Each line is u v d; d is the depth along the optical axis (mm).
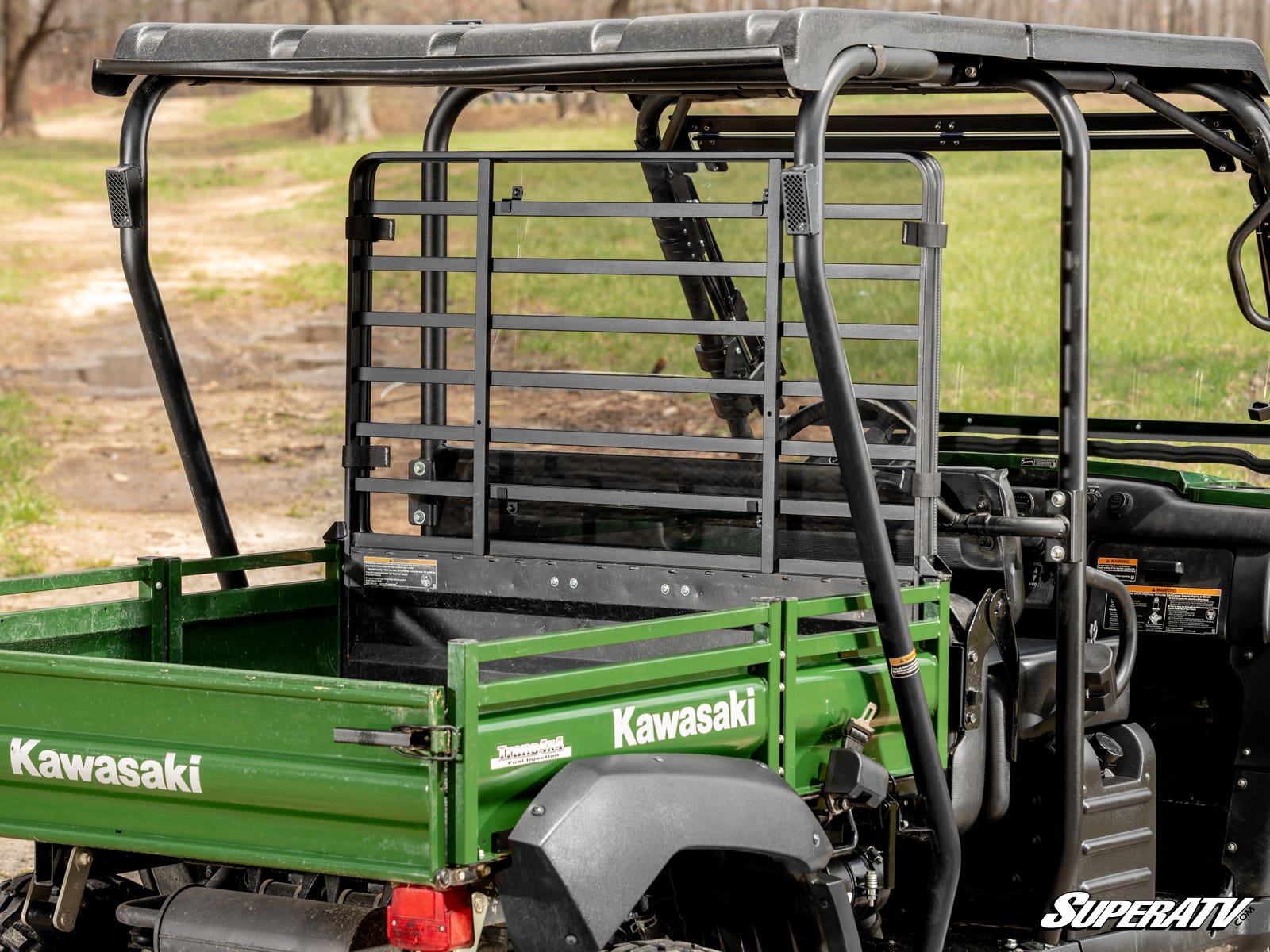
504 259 4449
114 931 4074
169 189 27391
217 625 4559
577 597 4477
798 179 3510
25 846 6738
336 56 4117
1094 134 5672
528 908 3188
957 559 4457
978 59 4082
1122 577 4922
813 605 3830
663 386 4297
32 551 11844
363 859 3250
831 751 3838
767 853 3455
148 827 3488
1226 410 11656
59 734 3547
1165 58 4348
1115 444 5656
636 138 5688
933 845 3824
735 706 3648
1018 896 4629
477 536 4582
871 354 4238
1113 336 13641
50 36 39500
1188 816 5027
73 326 19344
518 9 31125
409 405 15172
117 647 4344
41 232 24766
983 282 16250
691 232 4922
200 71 4250
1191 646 4977
